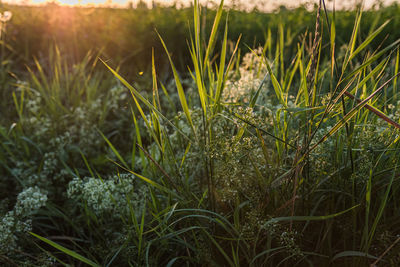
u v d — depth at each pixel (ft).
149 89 12.76
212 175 5.59
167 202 6.41
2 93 12.79
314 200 5.97
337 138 5.41
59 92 12.07
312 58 4.89
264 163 5.61
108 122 11.60
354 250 5.38
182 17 19.62
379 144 5.60
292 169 5.06
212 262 5.41
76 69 13.17
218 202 5.95
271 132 6.44
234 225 5.36
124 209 6.52
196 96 10.39
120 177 6.57
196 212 5.75
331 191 5.72
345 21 16.72
